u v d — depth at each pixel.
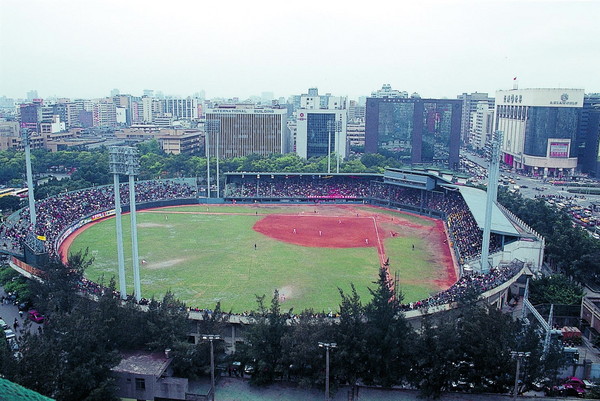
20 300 106.75
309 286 124.38
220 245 161.00
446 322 77.44
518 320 80.50
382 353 72.75
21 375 60.06
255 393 72.94
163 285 123.69
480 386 73.44
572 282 121.62
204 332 76.62
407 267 141.62
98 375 66.81
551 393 76.00
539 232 166.50
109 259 143.88
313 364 72.81
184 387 70.00
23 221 166.25
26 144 150.38
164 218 199.00
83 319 69.25
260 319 78.12
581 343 97.62
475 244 149.50
